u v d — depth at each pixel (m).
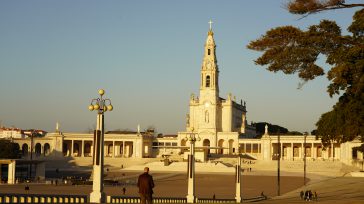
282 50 45.28
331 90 45.97
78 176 140.00
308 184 114.50
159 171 154.88
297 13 42.94
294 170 157.50
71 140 198.12
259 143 193.75
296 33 44.62
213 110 199.00
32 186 101.88
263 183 119.25
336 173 146.62
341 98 49.12
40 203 43.25
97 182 40.19
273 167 164.88
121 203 53.00
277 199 79.06
